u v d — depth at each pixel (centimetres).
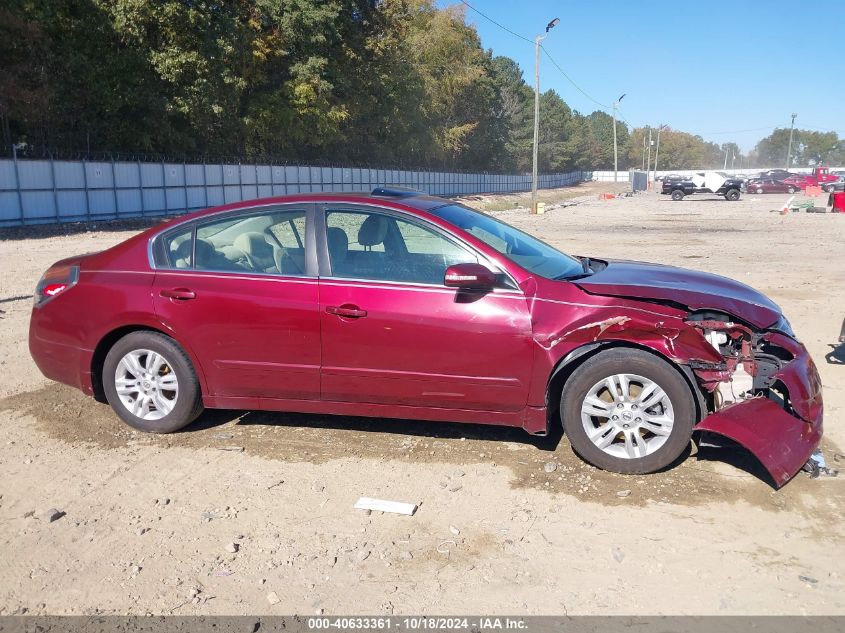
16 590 336
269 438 507
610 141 15862
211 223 507
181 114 3494
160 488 434
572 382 439
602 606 319
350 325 463
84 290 513
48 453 484
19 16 2831
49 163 2766
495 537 376
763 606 317
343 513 403
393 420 540
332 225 485
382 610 318
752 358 438
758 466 452
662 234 2241
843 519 388
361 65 4838
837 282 1179
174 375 503
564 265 510
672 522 387
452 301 451
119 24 3103
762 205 4197
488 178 7650
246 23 3912
